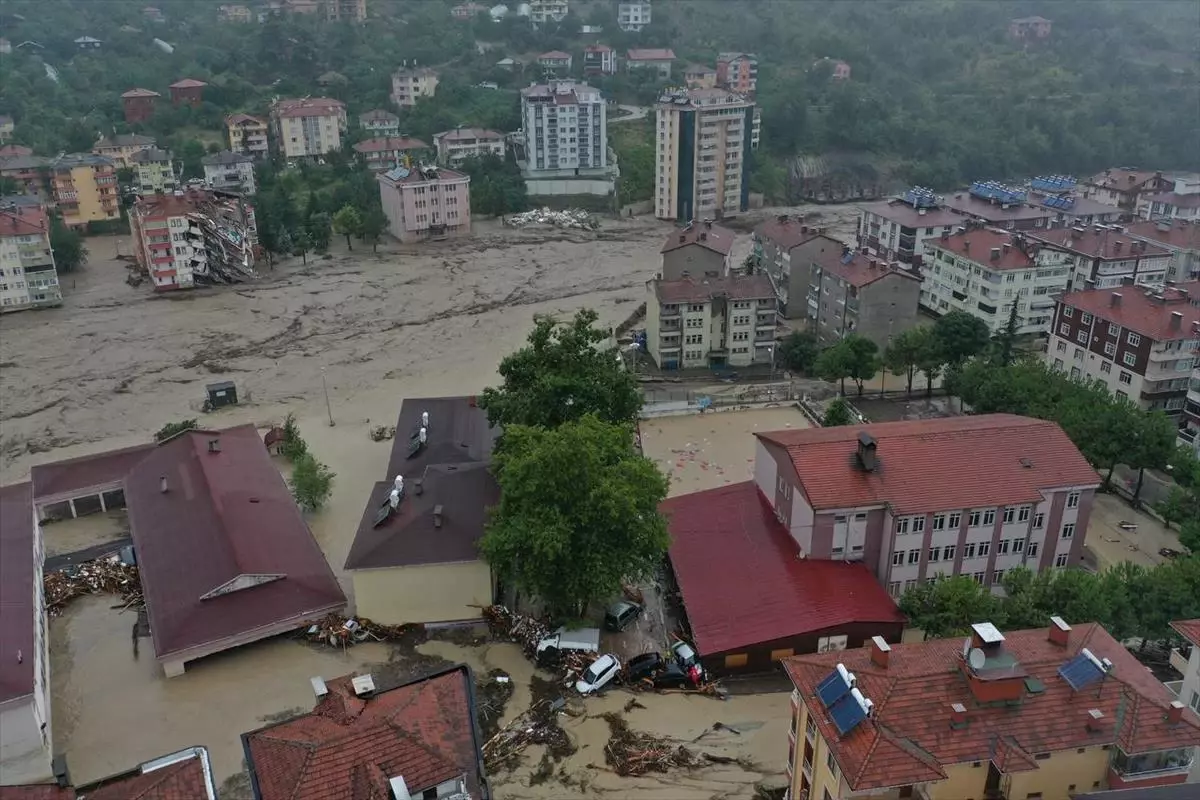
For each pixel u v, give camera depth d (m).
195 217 155.25
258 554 67.50
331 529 81.38
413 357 127.06
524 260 176.12
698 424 102.19
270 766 38.25
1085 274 130.62
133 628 67.44
